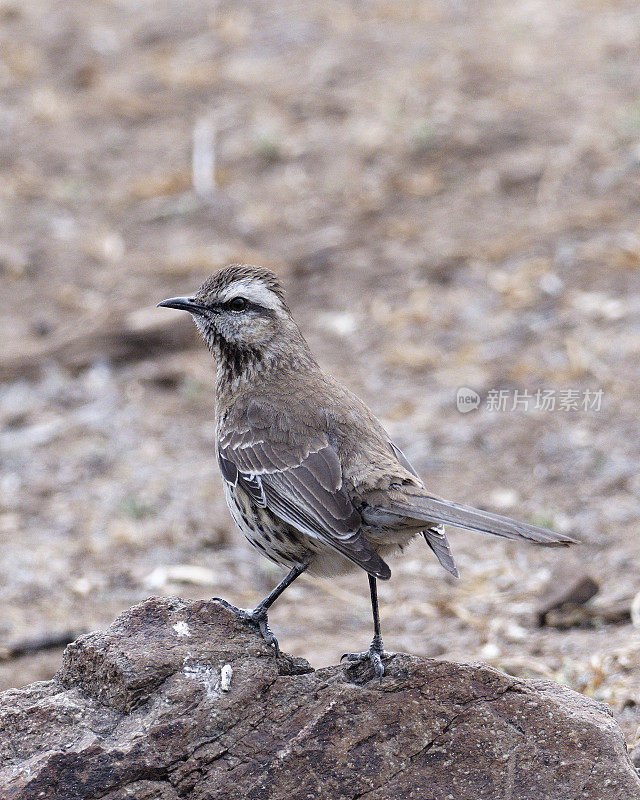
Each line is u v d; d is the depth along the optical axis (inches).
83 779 246.8
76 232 773.3
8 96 928.9
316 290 686.5
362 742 258.7
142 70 947.3
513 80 858.1
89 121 888.9
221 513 525.7
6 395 628.4
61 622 445.7
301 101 871.1
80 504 537.6
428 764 257.6
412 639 416.8
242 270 324.8
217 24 996.6
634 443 529.7
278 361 319.0
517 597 442.0
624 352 593.0
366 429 300.7
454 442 551.5
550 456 530.9
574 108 813.2
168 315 673.0
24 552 500.4
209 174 810.2
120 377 639.8
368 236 727.1
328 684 267.7
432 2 1011.9
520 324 631.8
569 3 985.5
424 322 648.4
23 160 850.1
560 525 484.7
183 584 476.7
